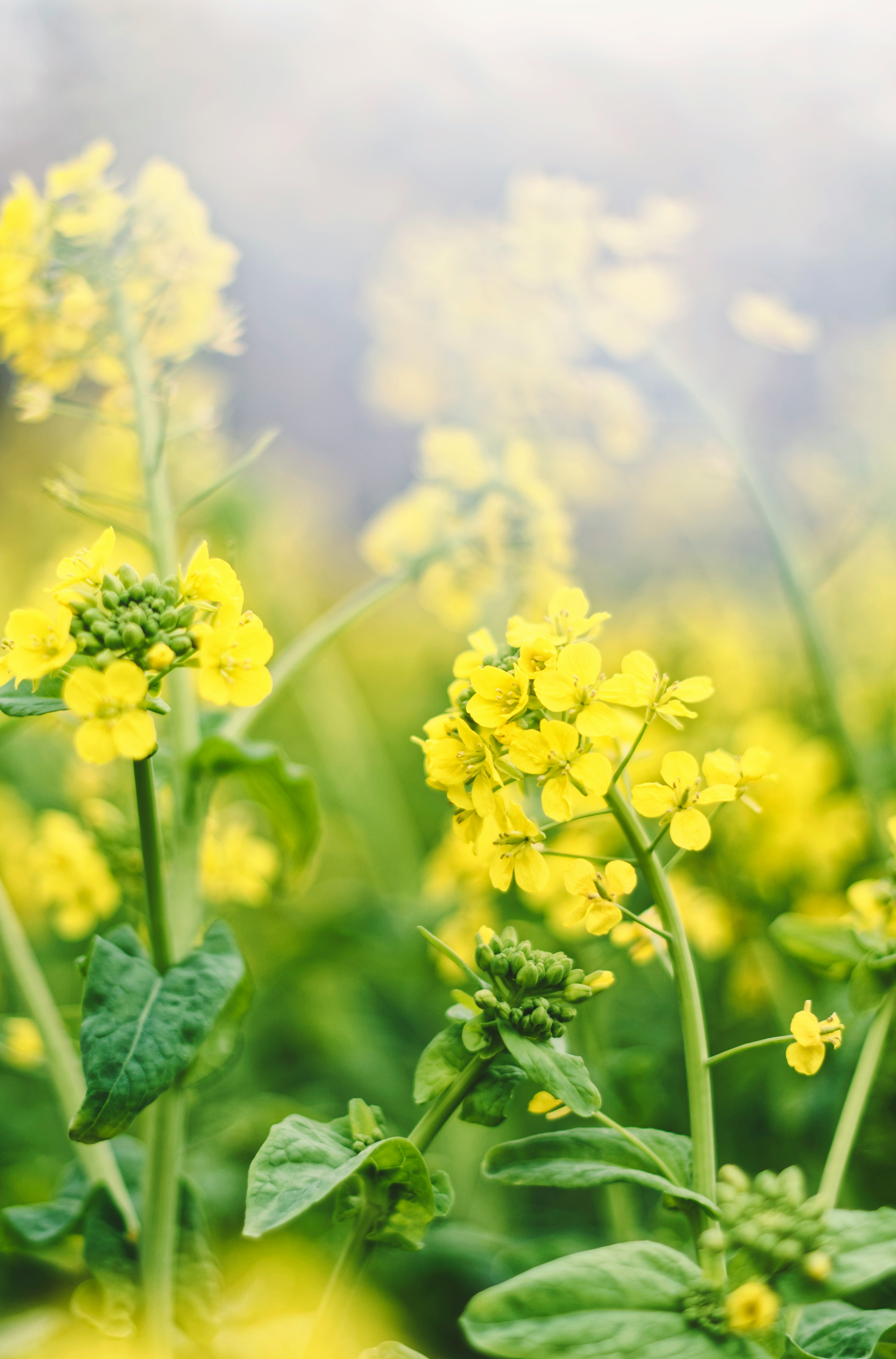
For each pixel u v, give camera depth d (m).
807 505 1.32
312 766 1.30
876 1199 0.61
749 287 1.39
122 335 0.60
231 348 0.62
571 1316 0.48
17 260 0.59
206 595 0.50
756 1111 0.69
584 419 0.94
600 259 0.89
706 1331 0.48
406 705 1.55
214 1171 0.66
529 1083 0.66
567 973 0.51
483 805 0.50
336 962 0.82
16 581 1.29
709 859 0.66
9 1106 0.80
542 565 0.74
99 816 0.63
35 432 1.47
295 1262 0.60
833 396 1.30
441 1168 0.68
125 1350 0.54
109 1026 0.52
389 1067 0.81
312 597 1.63
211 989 0.53
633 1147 0.51
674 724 0.50
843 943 0.55
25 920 0.87
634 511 1.43
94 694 0.48
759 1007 0.68
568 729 0.50
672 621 1.08
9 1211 0.56
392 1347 0.51
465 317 0.91
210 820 0.61
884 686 0.97
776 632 1.15
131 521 1.00
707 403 0.84
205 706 0.66
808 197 1.36
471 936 0.62
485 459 0.77
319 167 1.85
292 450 2.41
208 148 1.99
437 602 0.75
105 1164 0.56
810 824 0.67
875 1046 0.54
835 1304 0.54
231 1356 0.55
